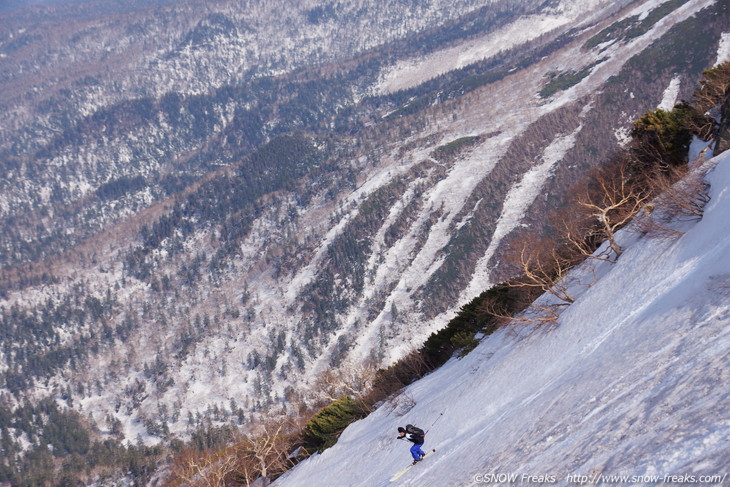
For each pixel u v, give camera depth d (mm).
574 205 27203
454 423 18953
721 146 21438
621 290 16500
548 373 15695
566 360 15477
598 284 18609
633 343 11836
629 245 19703
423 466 16594
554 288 23516
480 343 27516
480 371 21875
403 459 19797
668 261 15305
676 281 13547
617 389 9578
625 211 23406
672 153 25328
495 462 11008
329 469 28328
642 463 6203
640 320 13117
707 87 25734
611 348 12992
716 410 6250
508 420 13758
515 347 20547
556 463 8180
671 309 11867
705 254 13391
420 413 23922
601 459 7125
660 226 17766
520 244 27031
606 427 8141
